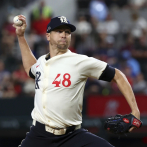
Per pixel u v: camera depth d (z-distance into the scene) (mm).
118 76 12984
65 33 13430
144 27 41688
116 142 28734
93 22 42375
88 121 25297
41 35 41344
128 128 12594
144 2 45844
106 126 13070
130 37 40281
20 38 15469
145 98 27016
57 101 12875
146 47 39219
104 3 45312
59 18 13383
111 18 43219
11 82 32625
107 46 39469
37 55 39094
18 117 25953
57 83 12945
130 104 12719
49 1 46969
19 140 28234
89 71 13062
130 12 43406
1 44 40875
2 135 27156
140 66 37531
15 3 47125
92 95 28547
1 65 35875
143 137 28281
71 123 13016
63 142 13016
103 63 12992
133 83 32969
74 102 12992
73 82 12938
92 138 12938
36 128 13312
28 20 44781
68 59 13133
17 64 38188
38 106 13320
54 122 12938
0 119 25938
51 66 13266
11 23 42562
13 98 26672
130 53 38344
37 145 13250
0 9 46188
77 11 46000
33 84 31938
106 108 26781
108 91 31188
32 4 47562
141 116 26094
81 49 39312
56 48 13492
